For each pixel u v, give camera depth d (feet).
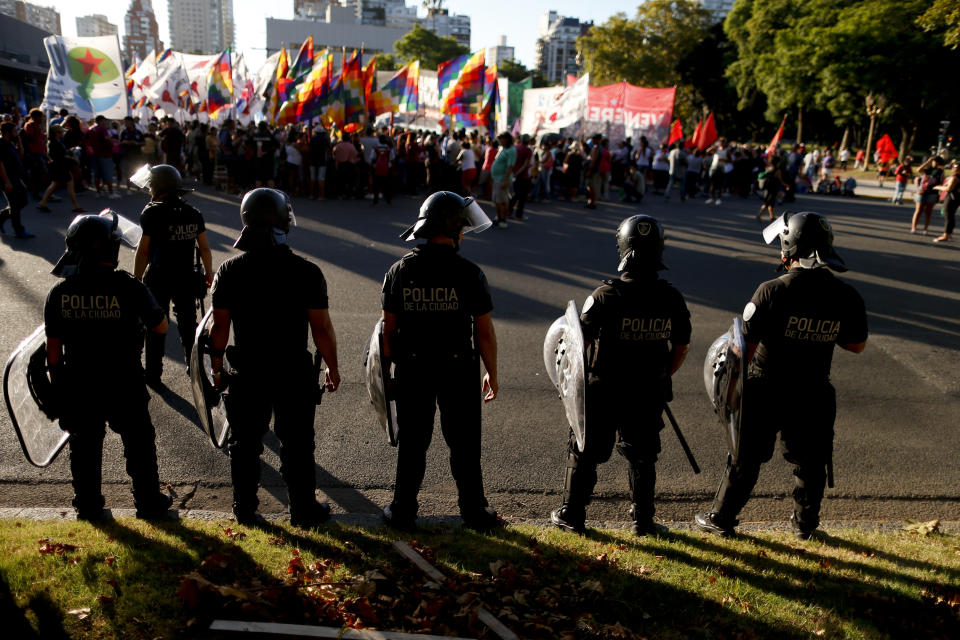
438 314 10.25
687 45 208.03
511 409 17.83
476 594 8.87
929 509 13.93
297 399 10.62
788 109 160.45
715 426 17.35
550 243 39.73
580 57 239.71
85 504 11.03
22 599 8.50
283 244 10.19
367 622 8.34
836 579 10.38
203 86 73.56
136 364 10.82
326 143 51.80
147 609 8.46
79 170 48.37
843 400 19.27
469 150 51.88
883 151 94.73
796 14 155.84
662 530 12.09
